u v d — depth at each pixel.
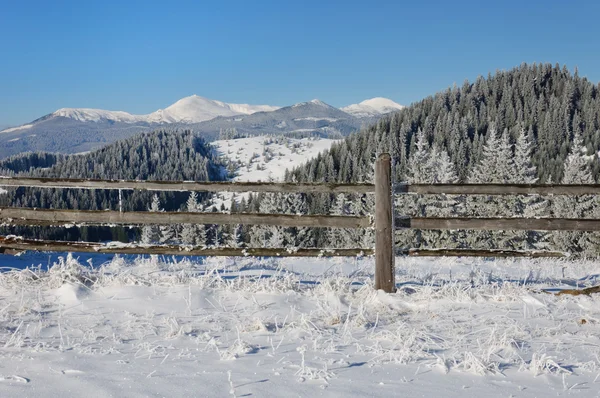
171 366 3.27
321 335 4.23
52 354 3.54
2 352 3.57
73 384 2.81
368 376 3.14
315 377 3.07
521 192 6.11
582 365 3.54
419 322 4.87
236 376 3.05
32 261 8.40
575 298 5.81
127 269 7.44
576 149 53.19
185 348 3.83
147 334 4.27
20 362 3.30
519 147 53.84
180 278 6.12
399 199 44.56
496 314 5.14
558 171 112.19
